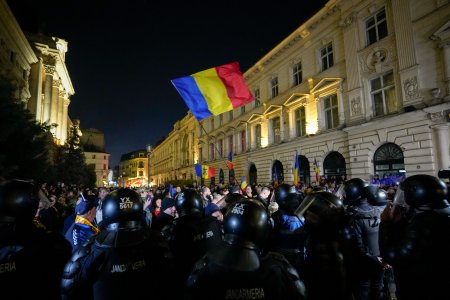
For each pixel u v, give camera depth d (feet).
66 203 33.35
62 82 127.75
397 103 42.93
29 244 6.23
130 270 6.18
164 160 226.58
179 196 10.69
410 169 40.14
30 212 6.32
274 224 10.97
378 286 9.73
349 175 50.08
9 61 71.05
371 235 11.23
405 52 41.68
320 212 7.90
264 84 80.59
